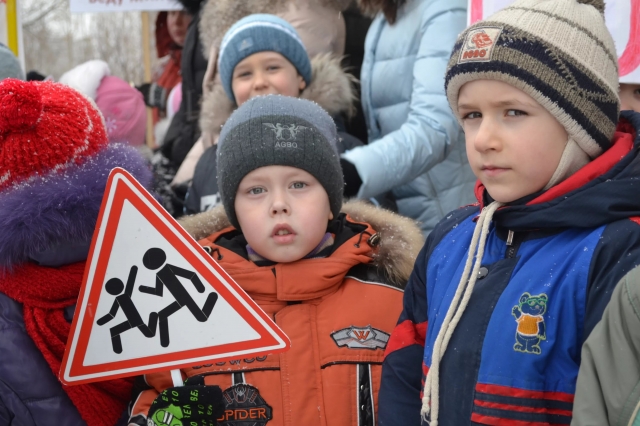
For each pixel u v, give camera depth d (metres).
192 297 1.37
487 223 1.29
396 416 1.40
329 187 1.65
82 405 1.47
